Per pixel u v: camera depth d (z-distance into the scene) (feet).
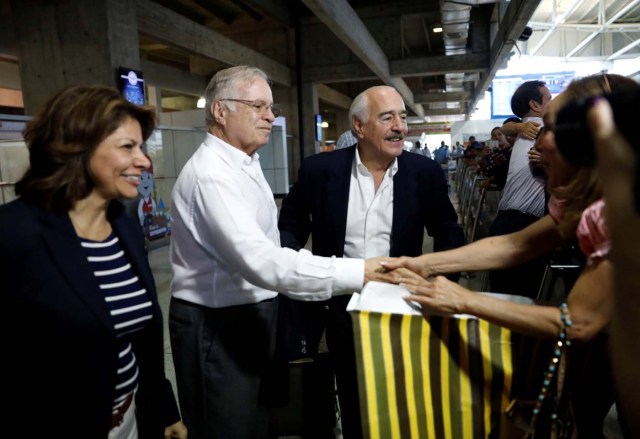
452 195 36.22
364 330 2.97
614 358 1.69
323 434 5.75
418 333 2.95
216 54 29.60
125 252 3.31
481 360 2.89
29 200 2.85
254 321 4.35
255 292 4.35
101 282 3.07
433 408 2.96
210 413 4.29
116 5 18.60
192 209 4.07
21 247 2.67
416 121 103.45
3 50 20.72
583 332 2.55
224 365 4.25
